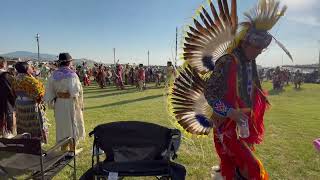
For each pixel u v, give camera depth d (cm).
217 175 389
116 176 357
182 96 399
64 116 615
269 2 346
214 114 353
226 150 356
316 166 590
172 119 410
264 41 340
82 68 3244
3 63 622
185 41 372
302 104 1609
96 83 3306
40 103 613
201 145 700
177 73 394
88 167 571
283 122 1046
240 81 350
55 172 412
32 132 609
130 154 393
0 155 420
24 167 397
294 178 534
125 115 1180
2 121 604
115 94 2089
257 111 372
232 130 351
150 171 366
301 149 700
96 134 391
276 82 2569
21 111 604
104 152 394
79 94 628
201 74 381
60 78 608
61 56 619
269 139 789
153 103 1541
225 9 349
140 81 2434
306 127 962
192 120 406
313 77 3878
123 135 393
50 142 750
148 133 393
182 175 369
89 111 1284
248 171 346
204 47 369
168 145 386
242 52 354
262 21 345
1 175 394
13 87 605
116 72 2667
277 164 596
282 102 1703
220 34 359
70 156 459
